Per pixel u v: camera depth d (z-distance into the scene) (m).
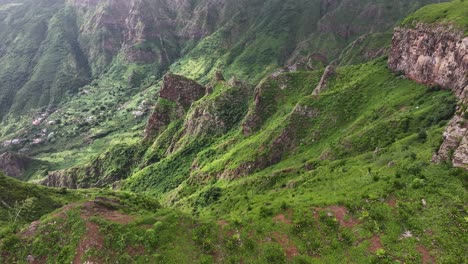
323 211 45.25
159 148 176.38
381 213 43.34
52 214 47.44
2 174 75.69
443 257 37.03
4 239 44.19
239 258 41.03
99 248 41.53
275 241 42.38
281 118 128.38
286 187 79.88
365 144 86.44
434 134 67.69
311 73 151.12
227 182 112.81
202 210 96.19
